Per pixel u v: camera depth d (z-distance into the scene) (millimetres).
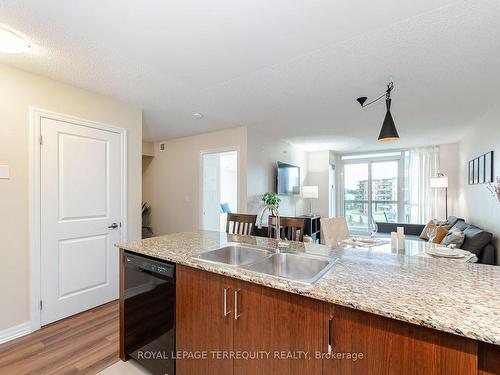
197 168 4941
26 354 1947
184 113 3586
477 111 3502
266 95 2922
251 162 4465
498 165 3139
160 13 1558
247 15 1577
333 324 1032
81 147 2674
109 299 2871
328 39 1837
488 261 3012
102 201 2842
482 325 786
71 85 2611
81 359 1896
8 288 2152
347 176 7355
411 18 1599
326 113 3590
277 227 1909
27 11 1537
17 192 2221
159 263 1647
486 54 2033
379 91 2797
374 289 1066
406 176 6508
